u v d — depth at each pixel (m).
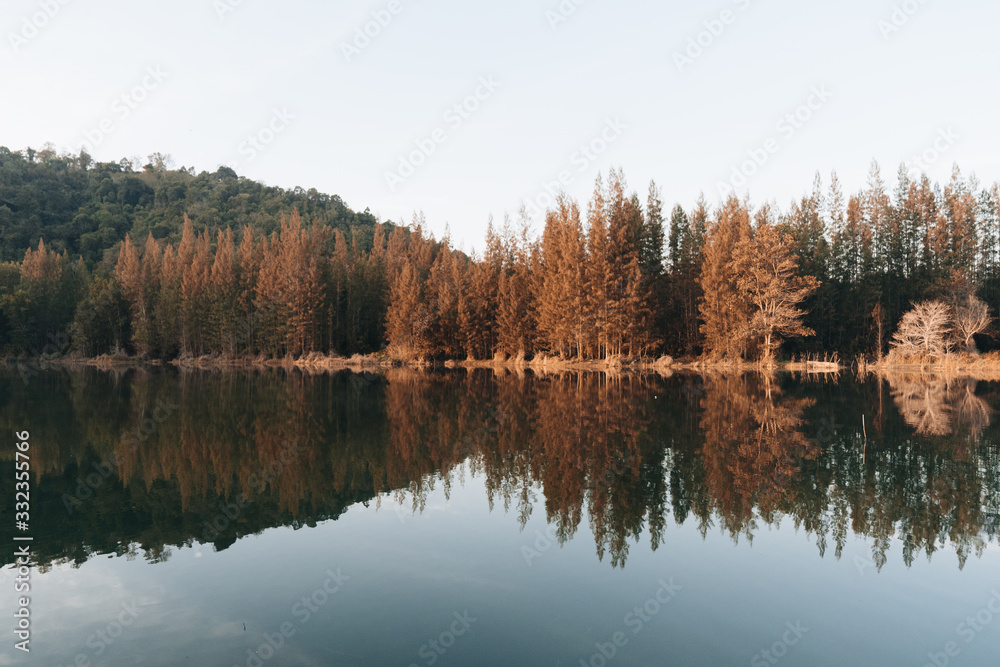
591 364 58.03
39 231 114.31
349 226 153.12
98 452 16.62
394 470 14.45
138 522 10.70
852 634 6.71
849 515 10.99
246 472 14.28
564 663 5.93
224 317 78.12
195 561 8.86
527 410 25.09
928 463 15.02
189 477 13.84
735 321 55.22
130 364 76.31
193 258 90.38
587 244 60.62
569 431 19.70
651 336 61.00
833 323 66.31
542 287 66.00
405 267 75.06
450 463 15.15
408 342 72.12
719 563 8.77
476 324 71.62
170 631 6.71
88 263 108.62
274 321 77.44
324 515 11.05
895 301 64.44
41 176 133.38
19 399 30.47
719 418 22.38
